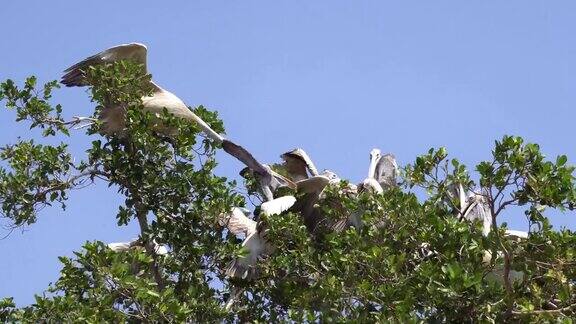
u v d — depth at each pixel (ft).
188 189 50.72
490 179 42.91
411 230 46.11
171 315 43.50
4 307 46.11
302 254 47.65
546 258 43.50
